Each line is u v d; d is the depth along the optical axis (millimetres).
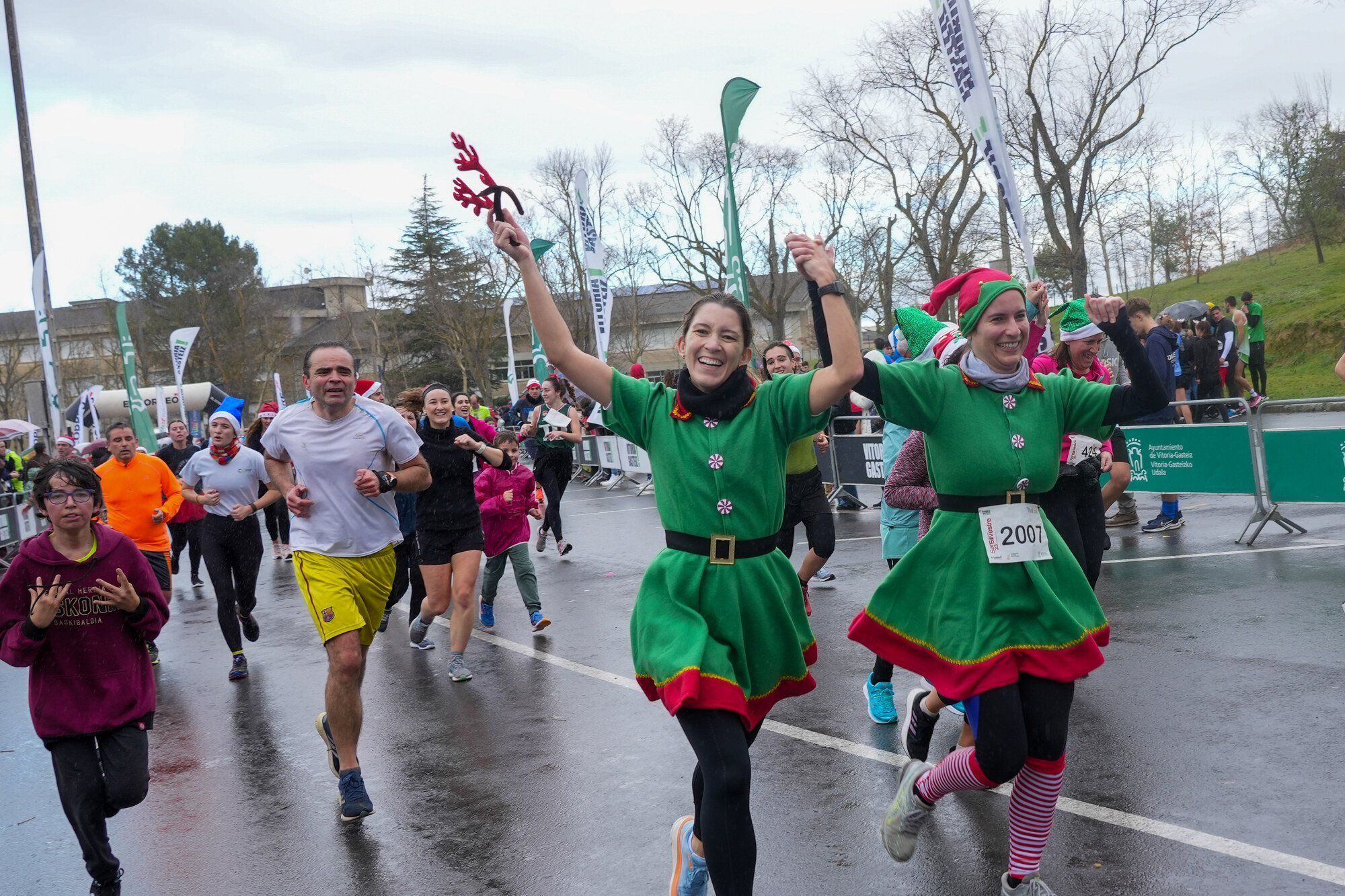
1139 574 8102
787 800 4402
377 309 60281
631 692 6277
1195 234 45812
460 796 4828
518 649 7645
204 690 7301
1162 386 3426
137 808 5066
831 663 6449
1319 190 36719
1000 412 3518
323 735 4832
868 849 3883
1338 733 4539
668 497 3275
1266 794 3996
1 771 5945
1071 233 32188
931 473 3625
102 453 13312
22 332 66875
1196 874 3443
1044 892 3314
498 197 3393
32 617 3842
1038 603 3383
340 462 4859
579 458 21906
